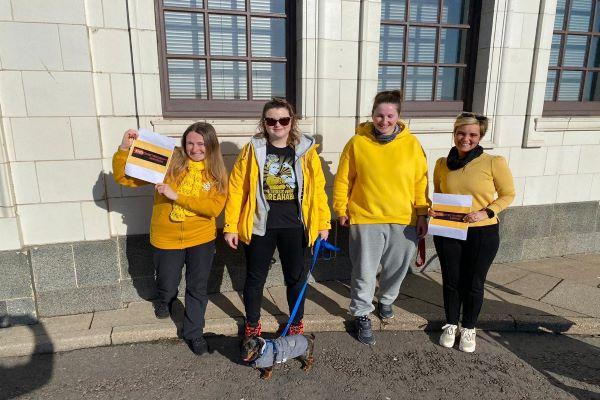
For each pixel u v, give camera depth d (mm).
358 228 2984
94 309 3330
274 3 3629
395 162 2844
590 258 4723
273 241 2811
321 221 2889
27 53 2881
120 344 3059
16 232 3023
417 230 3049
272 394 2582
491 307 3551
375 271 3062
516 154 4320
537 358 3012
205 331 3158
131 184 2873
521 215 4484
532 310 3510
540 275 4234
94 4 2998
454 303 3047
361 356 2982
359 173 2924
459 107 4289
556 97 4621
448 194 2852
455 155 2928
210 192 2828
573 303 3652
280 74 3783
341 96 3701
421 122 3975
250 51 3641
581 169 4590
